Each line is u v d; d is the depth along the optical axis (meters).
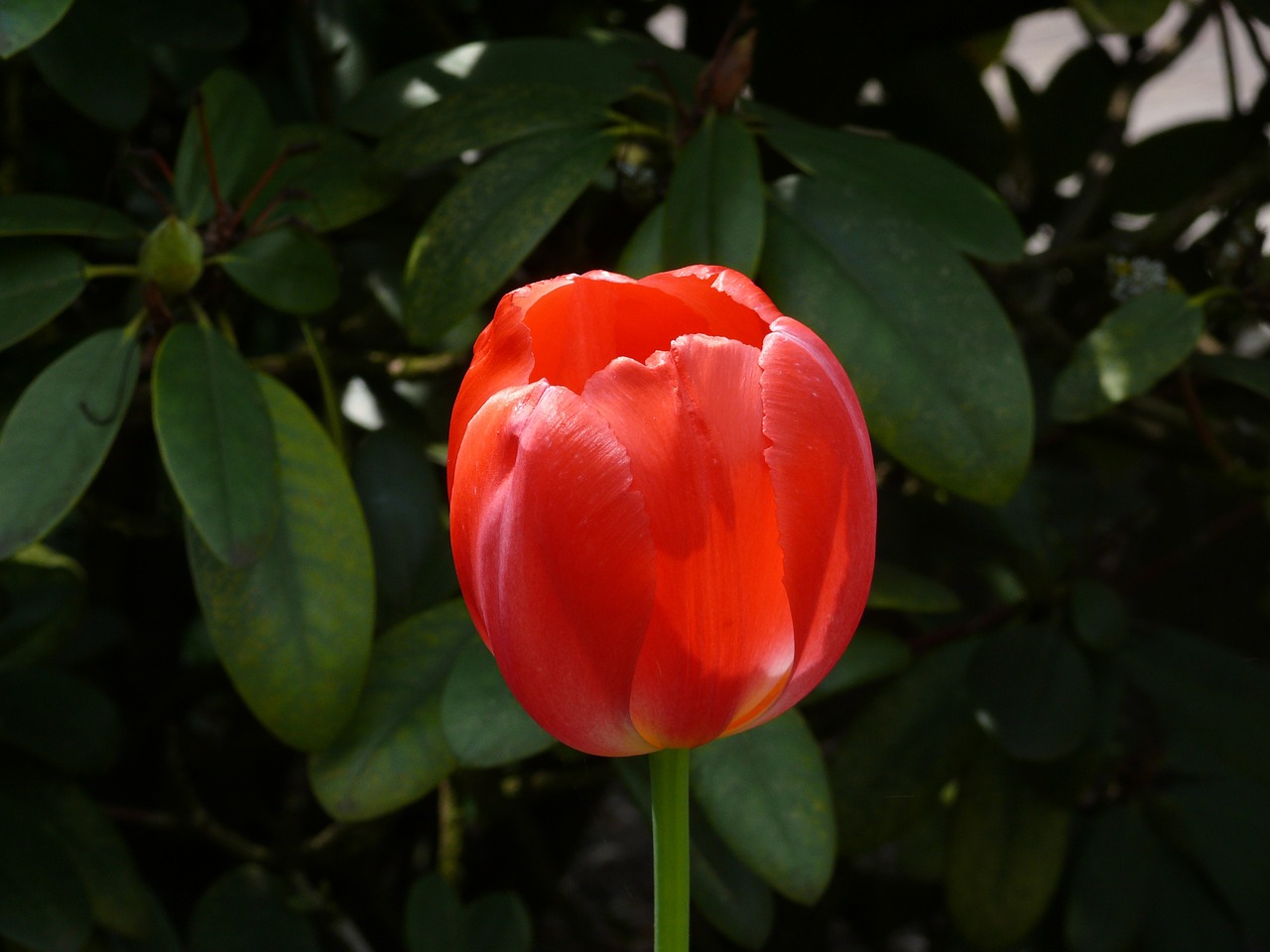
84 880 0.73
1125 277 0.75
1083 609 0.76
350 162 0.72
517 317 0.56
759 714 0.56
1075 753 0.76
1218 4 0.84
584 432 0.54
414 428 0.80
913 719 0.78
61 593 0.74
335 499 0.68
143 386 0.73
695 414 0.54
